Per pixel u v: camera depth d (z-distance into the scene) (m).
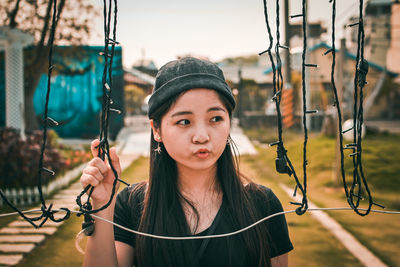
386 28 20.33
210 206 1.34
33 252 3.93
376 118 31.28
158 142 1.34
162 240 1.28
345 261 3.69
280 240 1.44
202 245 1.27
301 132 14.19
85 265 1.18
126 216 1.43
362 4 0.96
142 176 8.32
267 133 15.90
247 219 1.32
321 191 6.48
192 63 1.19
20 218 4.98
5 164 6.05
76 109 16.34
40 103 16.09
